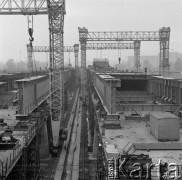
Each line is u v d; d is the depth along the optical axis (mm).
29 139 35000
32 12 50906
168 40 94312
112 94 38094
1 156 28750
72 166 46688
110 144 28875
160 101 54781
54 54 59312
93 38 97688
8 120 45406
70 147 58281
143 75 67375
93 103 62312
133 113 44281
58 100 59531
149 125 37562
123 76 67062
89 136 60562
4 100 59812
